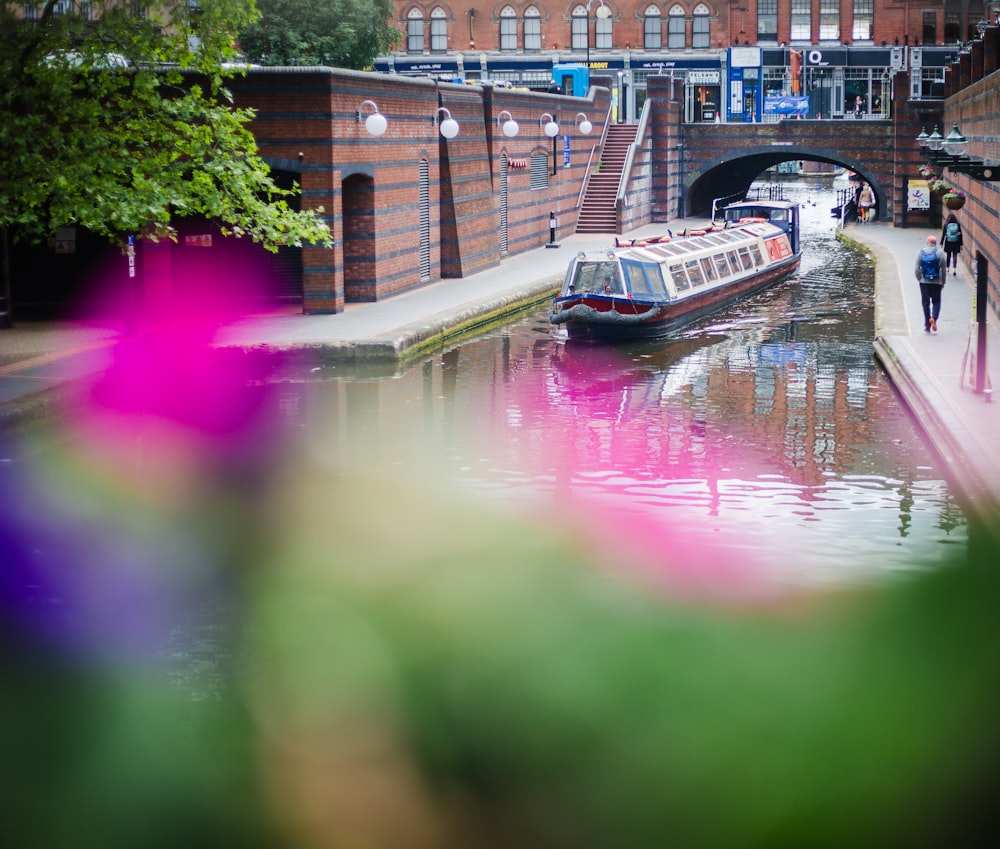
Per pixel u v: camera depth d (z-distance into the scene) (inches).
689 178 2226.9
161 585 248.7
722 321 1112.8
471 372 868.6
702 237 1224.2
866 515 473.4
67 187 690.2
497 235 1486.2
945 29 2517.2
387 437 645.3
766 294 1286.9
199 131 754.2
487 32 2539.4
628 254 1032.2
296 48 1636.3
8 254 954.1
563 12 2522.1
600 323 991.0
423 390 796.6
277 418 700.7
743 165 2418.8
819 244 1825.8
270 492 477.4
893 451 604.4
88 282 1002.7
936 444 581.9
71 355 812.6
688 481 541.6
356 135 1042.1
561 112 1823.3
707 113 2544.3
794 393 773.9
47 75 695.1
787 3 2513.5
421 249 1244.5
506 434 655.8
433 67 2549.2
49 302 999.0
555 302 1003.3
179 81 761.6
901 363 775.7
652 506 488.4
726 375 845.8
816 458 591.2
